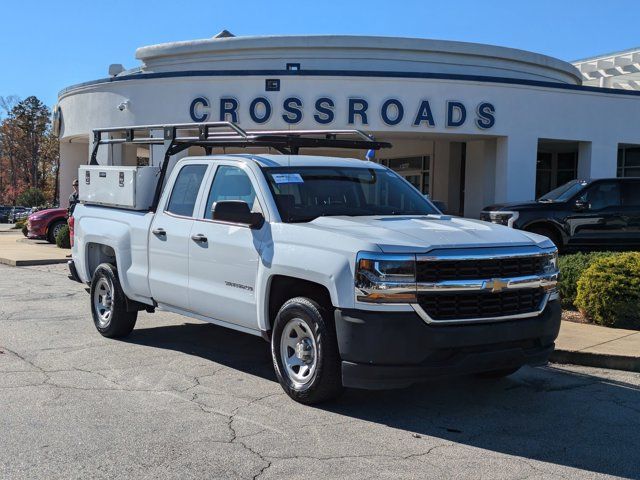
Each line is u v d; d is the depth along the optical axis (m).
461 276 5.04
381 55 21.48
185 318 9.42
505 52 22.19
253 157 6.54
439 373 4.93
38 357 7.15
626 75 29.70
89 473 4.20
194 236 6.57
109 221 7.99
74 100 22.45
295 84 18.56
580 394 6.13
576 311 9.60
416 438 4.92
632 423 5.35
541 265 5.46
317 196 6.23
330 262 5.16
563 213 13.45
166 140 7.66
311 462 4.42
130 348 7.59
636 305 8.28
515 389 6.26
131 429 4.99
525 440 4.93
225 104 18.91
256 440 4.80
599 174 20.06
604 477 4.27
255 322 5.95
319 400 5.48
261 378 6.42
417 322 4.89
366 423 5.21
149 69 23.58
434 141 22.50
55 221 21.89
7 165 92.38
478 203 21.16
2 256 17.55
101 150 21.22
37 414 5.29
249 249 5.94
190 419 5.23
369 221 5.72
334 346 5.28
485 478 4.21
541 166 24.41
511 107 19.03
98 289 8.20
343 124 18.52
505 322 5.17
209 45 22.11
